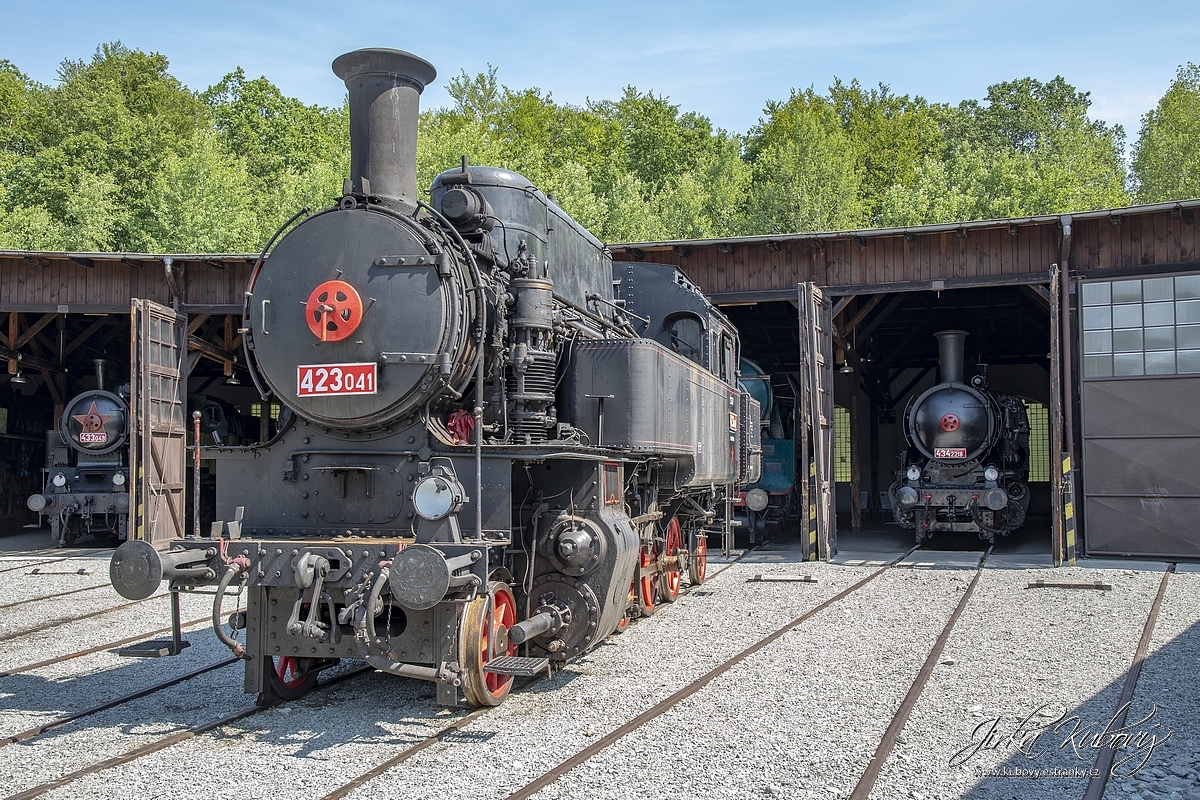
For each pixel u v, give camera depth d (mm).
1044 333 23047
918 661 7734
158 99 49531
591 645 6848
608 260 10898
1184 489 13891
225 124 48219
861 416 27719
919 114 53719
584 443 7559
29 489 23359
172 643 6496
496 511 6414
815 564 14453
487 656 6223
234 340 19766
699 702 6523
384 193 7145
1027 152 54562
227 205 31516
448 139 35781
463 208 7355
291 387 6770
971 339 23766
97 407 18469
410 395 6551
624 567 7059
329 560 5992
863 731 5859
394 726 6031
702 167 40188
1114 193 39062
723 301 15789
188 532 20359
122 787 4938
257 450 6996
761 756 5391
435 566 5461
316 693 6910
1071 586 11617
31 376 23547
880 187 46562
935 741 5676
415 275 6609
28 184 36719
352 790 4875
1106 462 14305
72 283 16344
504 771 5152
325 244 6801
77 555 16812
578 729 5910
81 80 48125
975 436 17438
